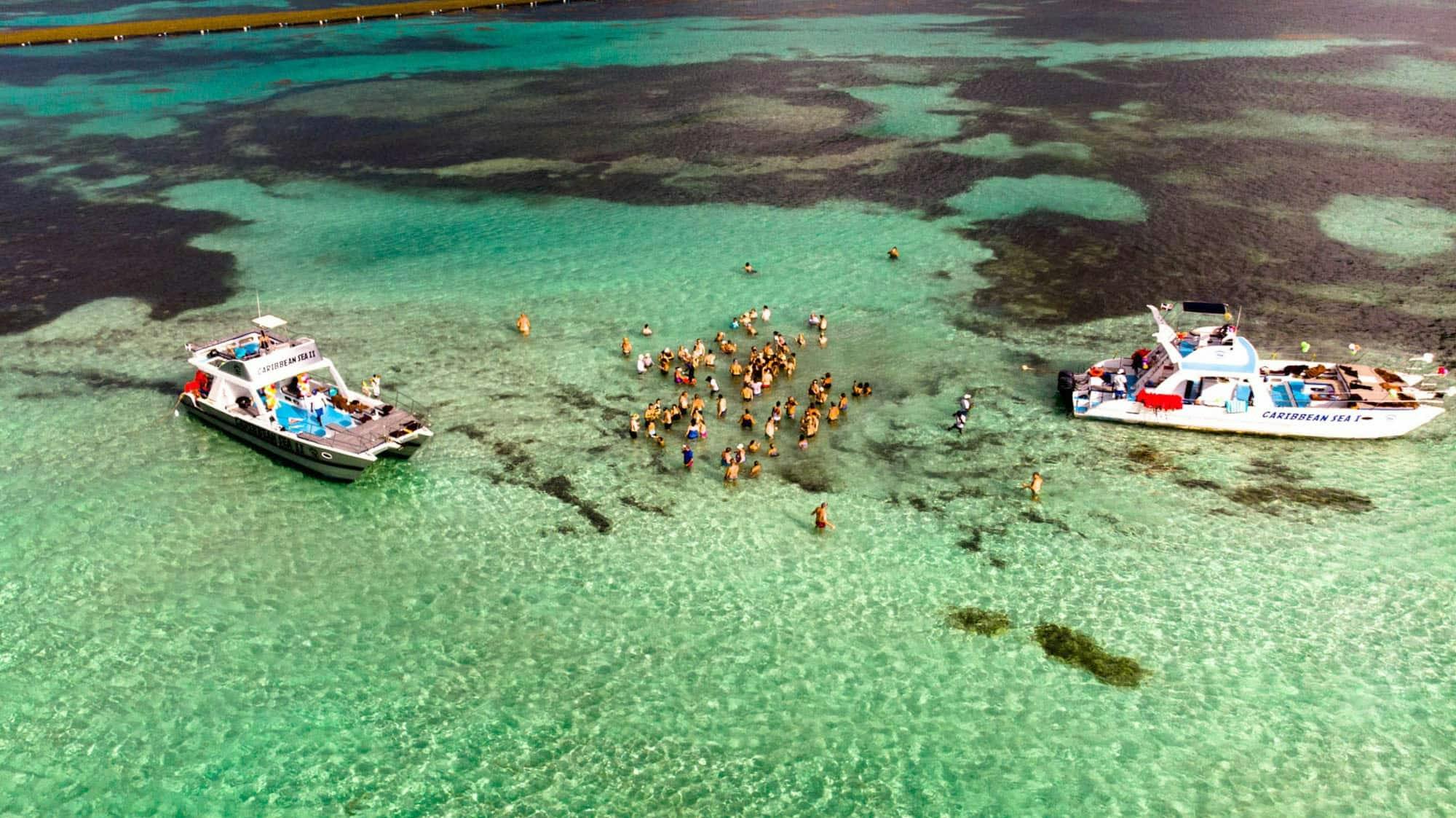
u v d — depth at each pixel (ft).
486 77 384.27
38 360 156.35
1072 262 186.39
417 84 373.81
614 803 79.05
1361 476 118.52
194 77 392.88
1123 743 83.51
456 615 100.07
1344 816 76.28
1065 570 104.17
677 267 190.29
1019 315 165.37
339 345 160.25
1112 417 131.13
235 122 318.24
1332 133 264.31
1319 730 83.87
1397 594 98.78
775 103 323.16
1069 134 272.92
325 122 315.37
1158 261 185.06
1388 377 131.44
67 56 445.78
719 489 119.85
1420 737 82.74
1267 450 124.77
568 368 151.12
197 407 134.21
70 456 128.67
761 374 140.15
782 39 453.58
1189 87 323.78
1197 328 155.22
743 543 110.11
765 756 83.25
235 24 525.75
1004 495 117.50
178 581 105.29
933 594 101.40
